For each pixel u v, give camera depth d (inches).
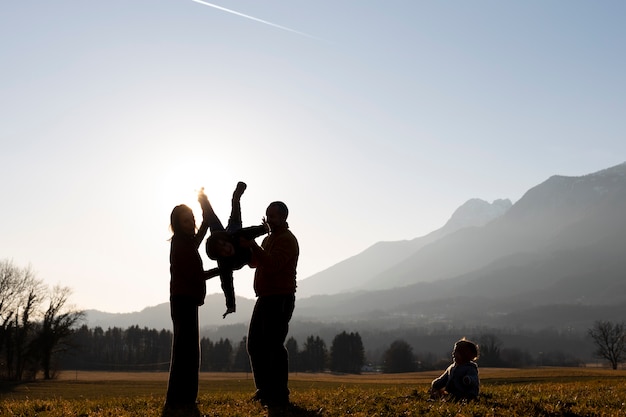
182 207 394.6
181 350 397.1
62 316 3201.3
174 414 379.6
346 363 6501.0
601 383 1114.7
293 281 400.5
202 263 405.1
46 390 2400.3
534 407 442.0
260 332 411.5
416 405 430.0
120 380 3523.6
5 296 2960.1
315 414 394.3
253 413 386.6
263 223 393.7
